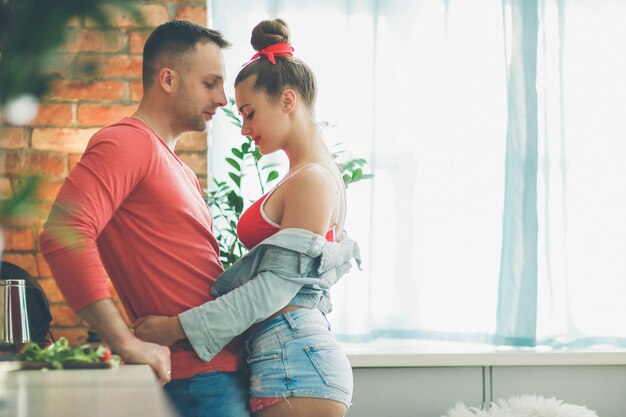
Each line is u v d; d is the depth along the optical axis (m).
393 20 3.60
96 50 3.03
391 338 3.56
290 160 2.00
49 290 3.10
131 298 1.86
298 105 1.98
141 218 1.81
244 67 2.01
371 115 3.54
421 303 3.58
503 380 3.30
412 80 3.60
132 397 0.94
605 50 3.63
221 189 3.20
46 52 0.67
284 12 3.53
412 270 3.56
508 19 3.57
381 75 3.58
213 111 1.99
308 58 3.54
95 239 1.69
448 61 3.60
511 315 3.47
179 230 1.84
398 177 3.58
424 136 3.60
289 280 1.81
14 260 3.06
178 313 1.82
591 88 3.62
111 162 1.71
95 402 0.89
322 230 1.87
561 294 3.57
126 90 3.14
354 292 3.47
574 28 3.62
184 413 1.80
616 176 3.61
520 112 3.54
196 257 1.86
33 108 0.71
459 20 3.61
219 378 1.83
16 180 0.71
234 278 1.85
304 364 1.82
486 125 3.60
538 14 3.58
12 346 1.68
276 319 1.85
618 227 3.63
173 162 1.89
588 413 2.90
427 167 3.60
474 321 3.57
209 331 1.76
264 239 1.93
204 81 1.94
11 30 0.67
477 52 3.61
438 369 3.26
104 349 1.38
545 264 3.55
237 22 3.49
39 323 2.59
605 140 3.61
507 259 3.50
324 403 1.82
